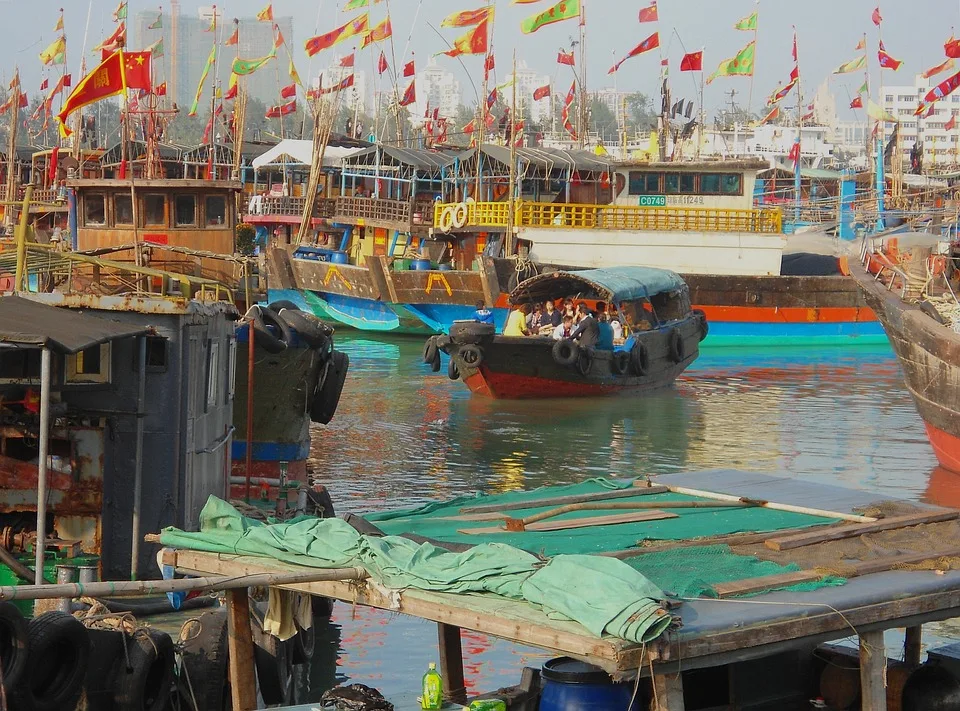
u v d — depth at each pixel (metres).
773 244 49.47
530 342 34.81
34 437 13.88
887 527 11.73
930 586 9.77
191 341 14.41
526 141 73.88
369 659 14.56
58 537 14.05
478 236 50.28
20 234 17.28
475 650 14.73
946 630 15.74
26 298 13.94
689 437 30.67
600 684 9.50
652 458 27.97
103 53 34.62
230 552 10.60
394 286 47.22
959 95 176.25
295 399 20.17
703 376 42.69
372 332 55.41
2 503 13.89
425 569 9.55
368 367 43.91
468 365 35.12
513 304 39.09
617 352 36.22
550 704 9.59
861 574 10.10
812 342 51.38
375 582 9.55
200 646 11.80
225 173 67.31
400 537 10.40
